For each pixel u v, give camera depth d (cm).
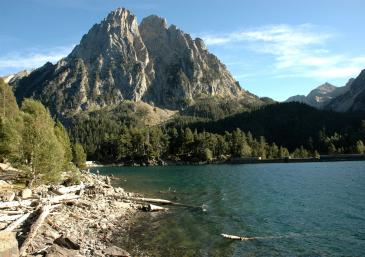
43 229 3050
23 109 9169
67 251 2488
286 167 14762
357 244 3247
